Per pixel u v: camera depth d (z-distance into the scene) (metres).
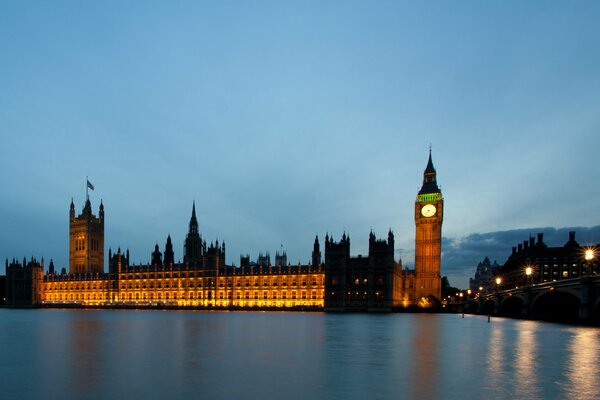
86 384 32.00
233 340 60.75
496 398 27.95
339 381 32.78
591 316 89.94
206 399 27.89
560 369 37.56
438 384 31.77
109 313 178.25
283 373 35.81
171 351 48.97
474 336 68.06
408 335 69.75
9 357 44.47
